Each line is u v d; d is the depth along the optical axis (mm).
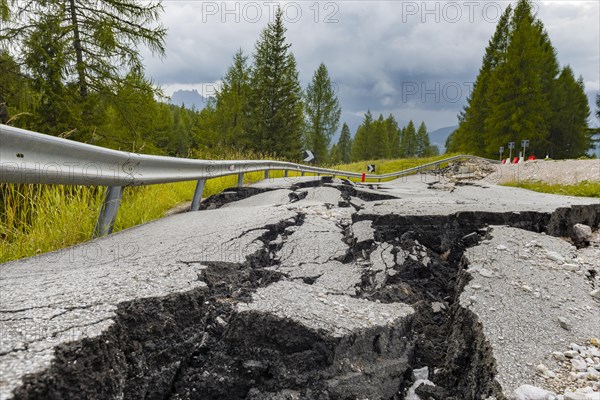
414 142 84250
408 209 5027
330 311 2434
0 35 9164
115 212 3924
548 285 3152
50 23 9727
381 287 3143
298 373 2043
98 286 2229
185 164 5094
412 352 2459
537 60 33875
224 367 2049
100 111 11219
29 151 2805
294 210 5285
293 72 36250
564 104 42562
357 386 2062
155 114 12375
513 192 9031
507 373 2047
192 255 3119
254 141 35594
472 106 43719
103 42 10070
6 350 1515
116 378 1675
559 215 4957
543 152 38625
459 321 2715
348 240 4188
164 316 2068
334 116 40281
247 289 2688
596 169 14445
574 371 2105
